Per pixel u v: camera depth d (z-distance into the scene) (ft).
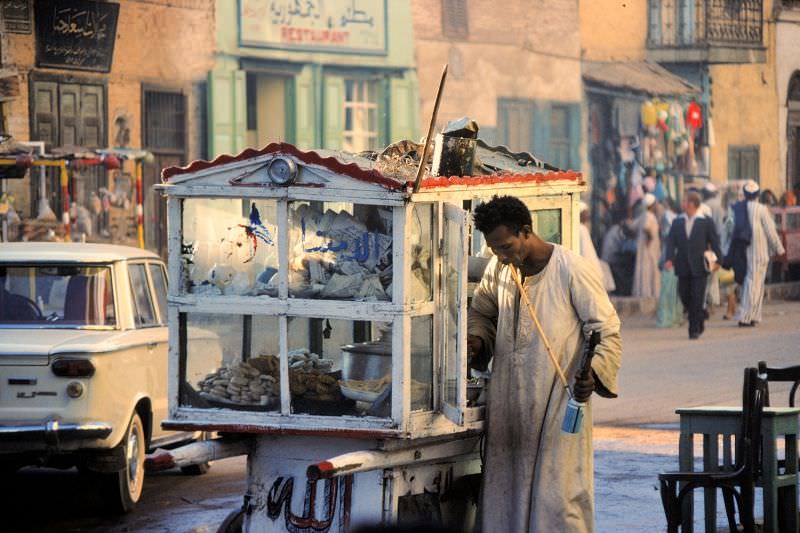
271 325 30.45
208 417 30.50
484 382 31.55
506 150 37.17
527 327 29.58
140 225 80.33
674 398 68.03
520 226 29.37
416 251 29.55
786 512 35.55
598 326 29.30
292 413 30.04
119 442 43.60
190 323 30.89
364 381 29.58
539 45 120.37
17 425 42.39
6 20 87.15
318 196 29.45
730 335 99.25
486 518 29.94
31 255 45.93
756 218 104.99
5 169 71.46
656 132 123.65
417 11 113.19
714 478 33.32
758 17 131.95
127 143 94.27
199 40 99.25
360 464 28.19
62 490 49.01
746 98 135.74
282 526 30.55
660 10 127.13
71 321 45.37
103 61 92.58
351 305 29.30
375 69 111.45
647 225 117.60
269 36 103.81
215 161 30.19
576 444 29.30
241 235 30.55
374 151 33.71
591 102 123.75
